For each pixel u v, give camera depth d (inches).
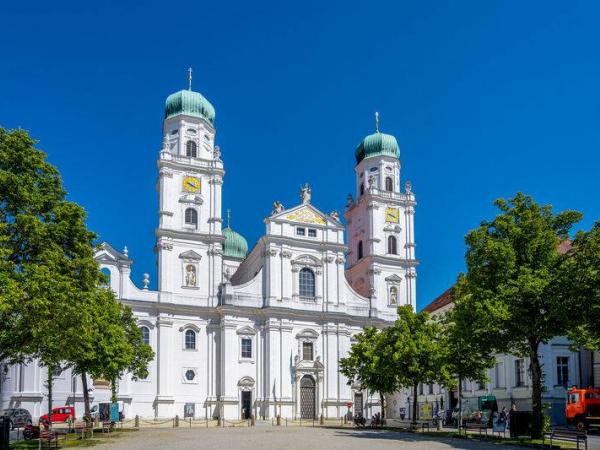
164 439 1754.4
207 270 3548.2
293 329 3555.6
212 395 3412.9
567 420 2064.5
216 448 1406.3
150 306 3378.4
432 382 2230.6
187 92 3754.9
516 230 1627.7
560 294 1478.8
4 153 1445.6
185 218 3558.1
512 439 1606.8
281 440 1636.3
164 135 3713.1
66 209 1492.4
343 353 3599.9
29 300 1317.7
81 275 1508.4
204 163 3649.1
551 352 2420.0
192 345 3442.4
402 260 3927.2
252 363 3484.3
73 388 3122.5
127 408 3216.0
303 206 3730.3
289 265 3622.0
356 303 3750.0
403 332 2236.7
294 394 3474.4
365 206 4005.9
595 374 2418.8
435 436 1817.2
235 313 3491.6
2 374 2945.4
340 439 1669.5
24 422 2659.9
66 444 1604.3
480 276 1651.1
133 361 2500.0
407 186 4067.4
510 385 2583.7
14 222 1411.2
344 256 3757.4
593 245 1446.9
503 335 1643.7
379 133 4131.4
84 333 1493.6
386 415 3607.3
